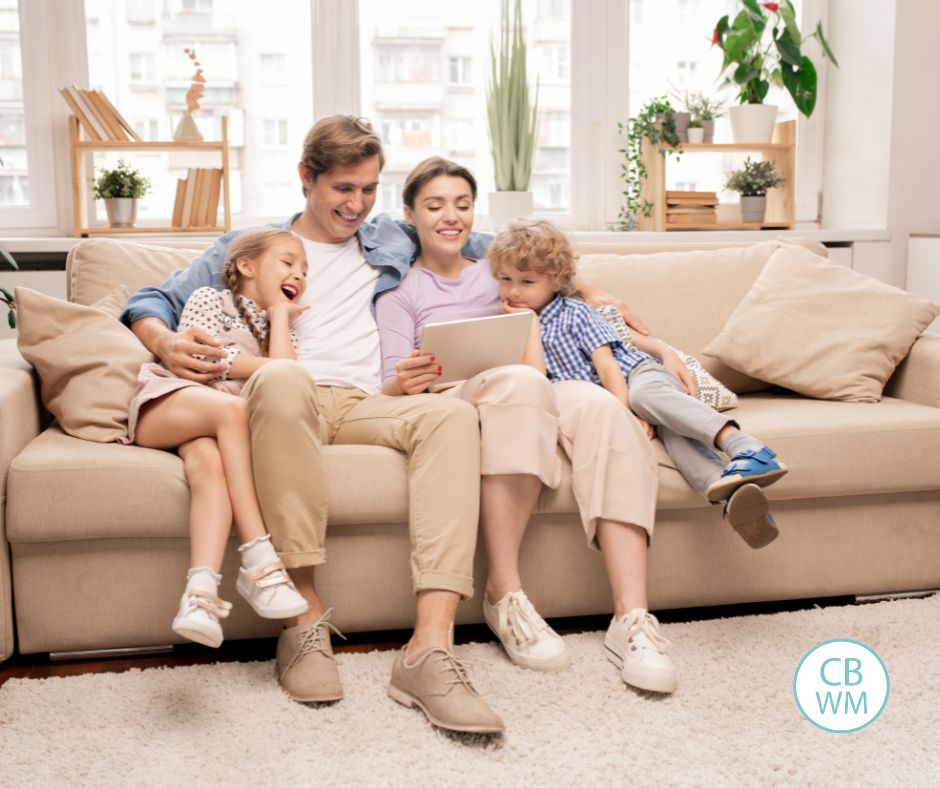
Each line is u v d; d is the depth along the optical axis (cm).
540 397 182
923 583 215
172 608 184
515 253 213
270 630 187
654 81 378
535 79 366
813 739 152
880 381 233
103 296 228
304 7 350
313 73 351
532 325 207
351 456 183
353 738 152
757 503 176
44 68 331
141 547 182
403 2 355
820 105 391
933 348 233
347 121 214
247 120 352
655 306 254
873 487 204
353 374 209
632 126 373
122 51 340
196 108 331
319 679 165
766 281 251
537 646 176
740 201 366
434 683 157
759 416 212
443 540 171
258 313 203
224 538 170
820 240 358
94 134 319
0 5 327
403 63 358
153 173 347
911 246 366
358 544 189
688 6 377
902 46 358
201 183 327
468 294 223
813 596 210
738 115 360
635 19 373
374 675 175
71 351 195
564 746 150
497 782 140
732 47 351
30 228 336
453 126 364
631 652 171
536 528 195
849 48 379
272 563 167
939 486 208
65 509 174
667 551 201
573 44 366
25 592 181
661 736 153
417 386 192
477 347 189
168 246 252
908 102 362
